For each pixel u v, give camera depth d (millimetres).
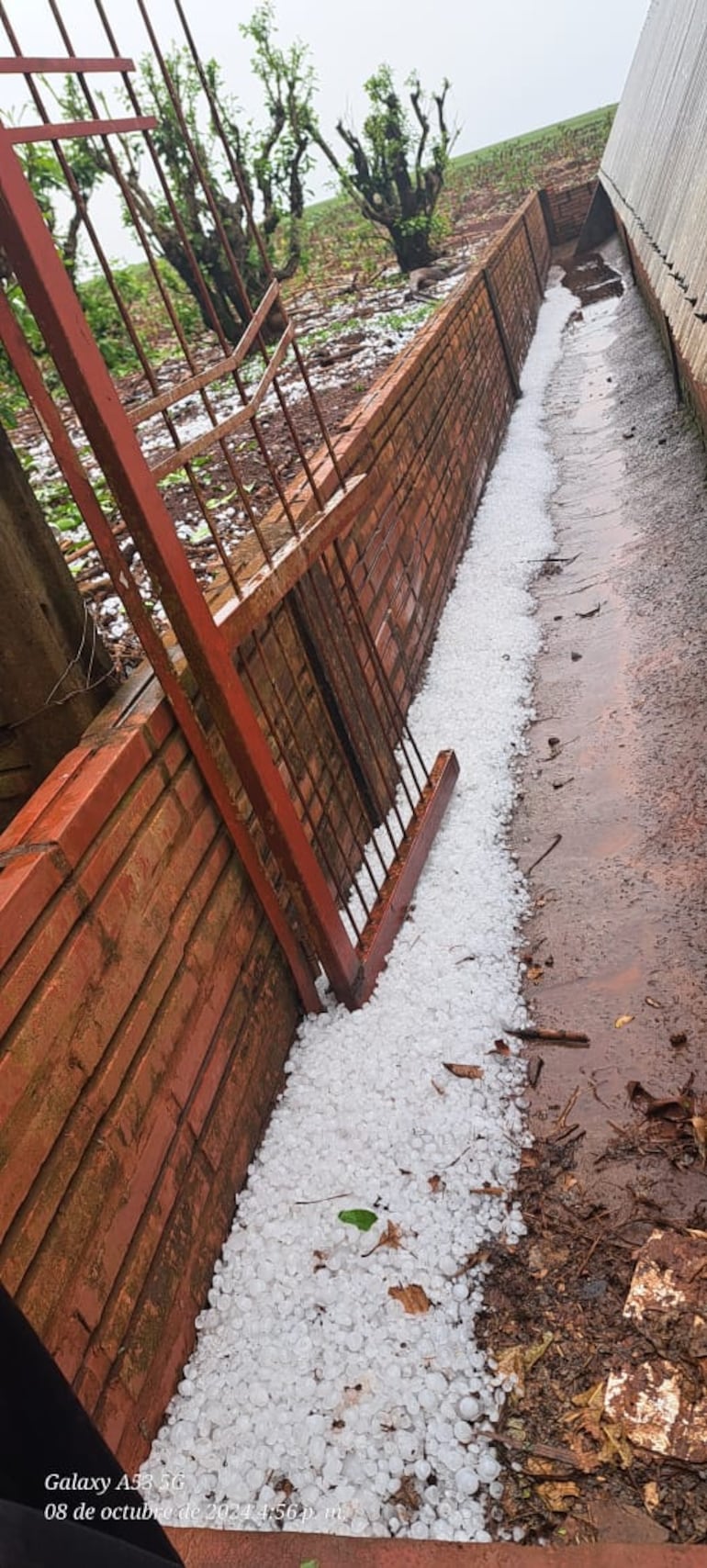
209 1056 2586
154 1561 922
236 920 2854
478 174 30500
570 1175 2582
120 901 2277
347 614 4152
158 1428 2150
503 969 3314
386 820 3703
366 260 17875
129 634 4270
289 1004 3146
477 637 5613
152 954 2383
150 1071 2285
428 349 6695
